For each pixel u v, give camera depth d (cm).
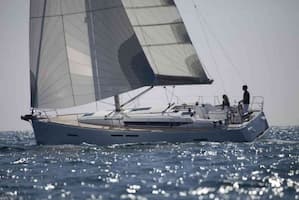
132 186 7725
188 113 12288
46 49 12344
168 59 13075
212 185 7681
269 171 8788
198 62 13062
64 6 12356
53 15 12362
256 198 6900
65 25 12362
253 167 9281
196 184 7769
